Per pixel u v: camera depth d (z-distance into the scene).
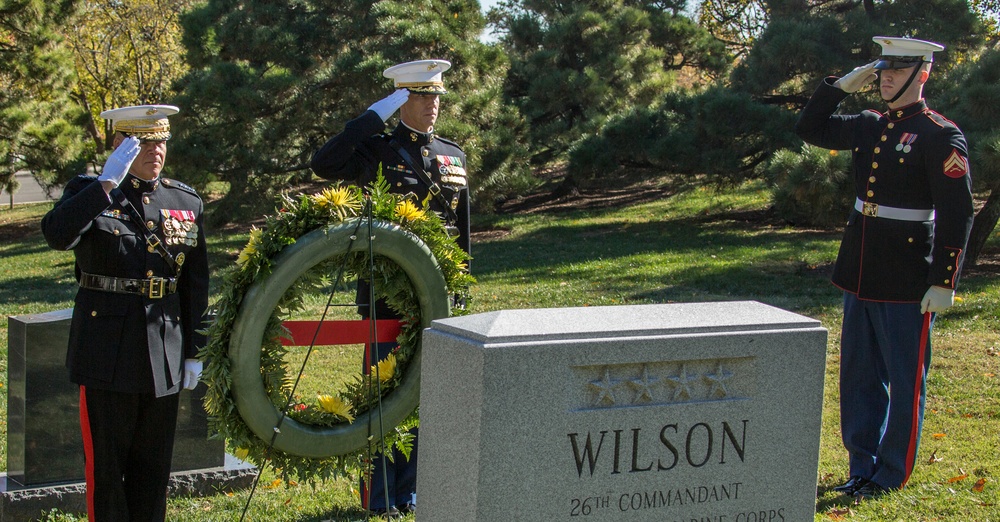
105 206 3.80
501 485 2.96
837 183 12.30
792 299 10.83
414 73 4.77
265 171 15.84
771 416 3.30
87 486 4.06
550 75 20.08
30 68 20.61
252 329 3.70
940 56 14.75
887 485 4.88
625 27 21.08
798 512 3.36
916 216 4.80
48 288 14.45
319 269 3.85
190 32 16.61
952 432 6.08
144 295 4.02
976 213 13.87
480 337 2.97
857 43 15.08
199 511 4.82
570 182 23.64
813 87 15.71
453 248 4.14
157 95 27.03
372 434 4.06
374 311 3.91
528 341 2.97
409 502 4.75
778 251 14.27
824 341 3.35
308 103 15.80
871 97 14.85
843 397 5.09
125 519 4.10
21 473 4.87
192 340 4.21
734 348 3.23
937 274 4.62
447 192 4.84
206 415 5.23
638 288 12.04
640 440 3.13
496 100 16.92
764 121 15.29
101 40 27.25
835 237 15.51
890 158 4.82
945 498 4.72
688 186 18.25
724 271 12.90
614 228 18.61
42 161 21.08
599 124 18.72
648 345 3.10
